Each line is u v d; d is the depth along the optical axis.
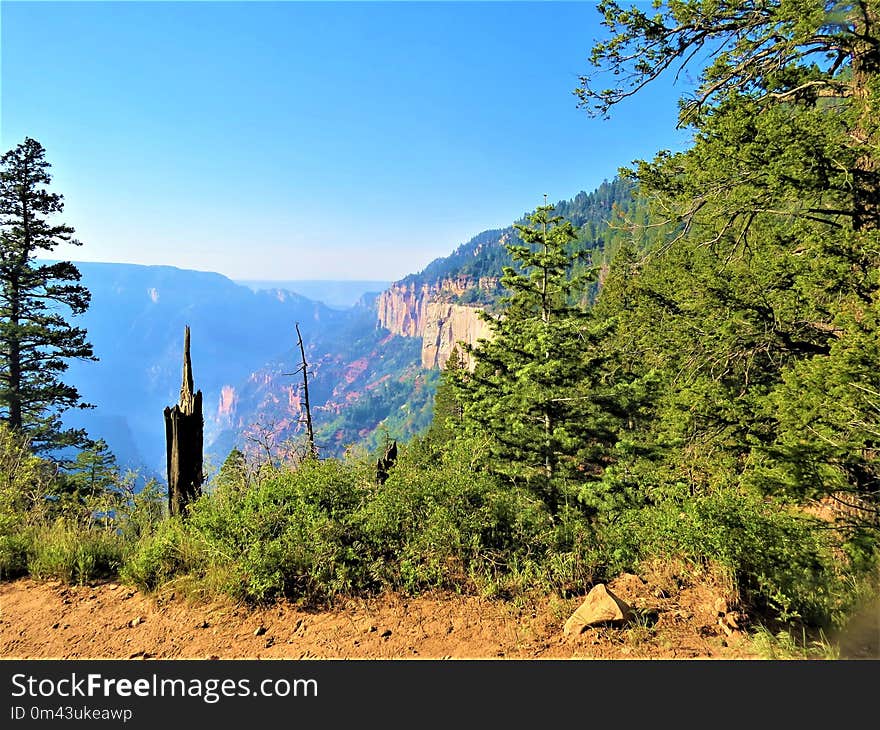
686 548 4.41
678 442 8.78
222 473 6.23
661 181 9.99
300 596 4.25
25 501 7.04
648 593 3.94
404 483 5.51
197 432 6.23
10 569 5.06
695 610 3.66
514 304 10.12
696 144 9.29
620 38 9.42
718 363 9.84
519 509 5.47
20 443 9.77
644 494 7.44
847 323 6.80
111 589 4.63
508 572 4.52
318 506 5.03
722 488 7.22
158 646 3.63
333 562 4.42
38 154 20.20
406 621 3.82
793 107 8.51
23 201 19.62
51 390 19.86
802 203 8.48
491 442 8.48
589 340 9.16
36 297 20.25
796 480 6.50
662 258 11.73
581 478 8.45
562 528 5.02
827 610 3.68
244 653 3.50
